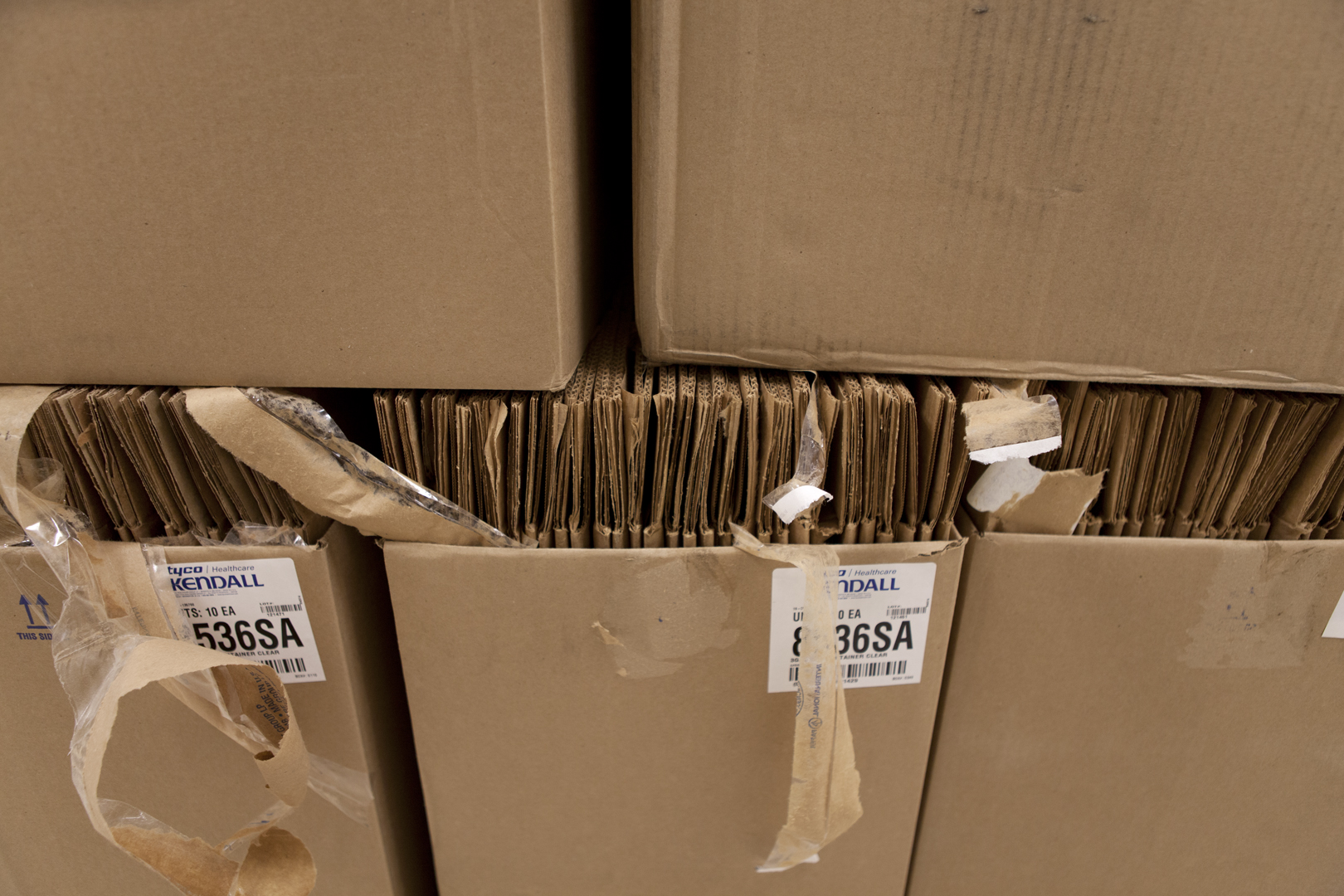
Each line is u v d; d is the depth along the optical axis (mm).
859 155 468
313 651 575
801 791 572
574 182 515
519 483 551
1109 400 556
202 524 569
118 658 486
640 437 534
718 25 437
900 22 435
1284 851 696
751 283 507
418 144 434
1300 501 604
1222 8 428
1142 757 651
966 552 580
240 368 498
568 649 567
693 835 656
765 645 568
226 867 500
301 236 458
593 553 533
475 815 648
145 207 451
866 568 549
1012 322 514
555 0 439
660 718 597
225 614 553
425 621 561
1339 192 471
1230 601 584
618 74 706
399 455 540
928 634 579
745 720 600
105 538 576
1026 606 587
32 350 494
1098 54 439
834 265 499
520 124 428
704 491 556
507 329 485
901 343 521
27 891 683
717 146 468
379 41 410
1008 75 446
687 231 494
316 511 521
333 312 480
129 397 506
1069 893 725
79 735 476
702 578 542
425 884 805
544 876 679
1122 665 610
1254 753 648
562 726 602
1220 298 502
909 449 550
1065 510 577
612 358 607
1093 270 498
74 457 536
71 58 414
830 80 449
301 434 511
